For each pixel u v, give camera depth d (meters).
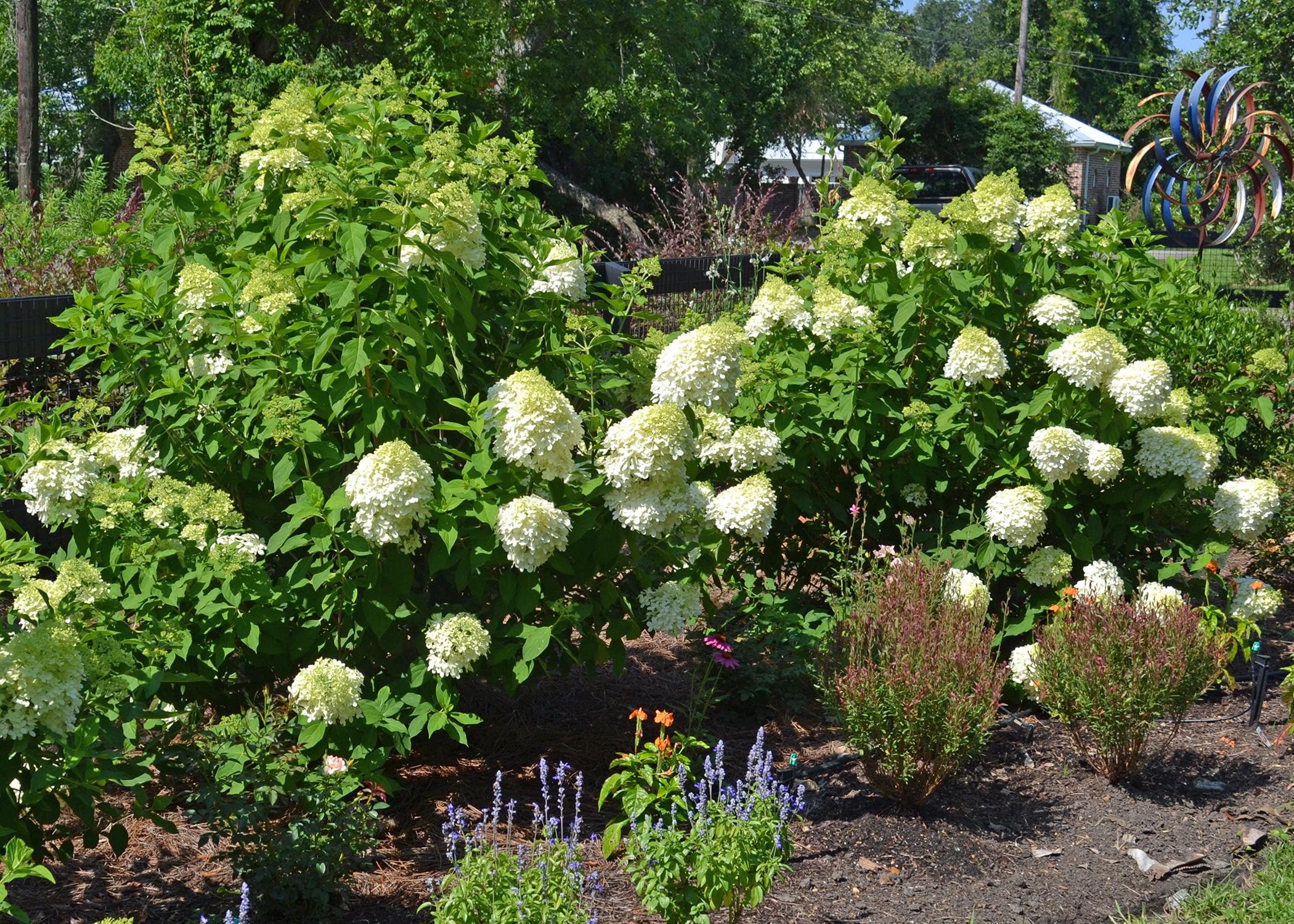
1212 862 3.56
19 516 5.12
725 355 3.55
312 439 3.51
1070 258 5.20
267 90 15.01
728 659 4.30
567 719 4.41
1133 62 53.34
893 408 4.68
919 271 4.74
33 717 2.63
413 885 3.22
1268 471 6.13
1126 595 4.74
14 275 7.16
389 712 3.39
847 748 4.23
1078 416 4.71
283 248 3.77
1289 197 12.03
